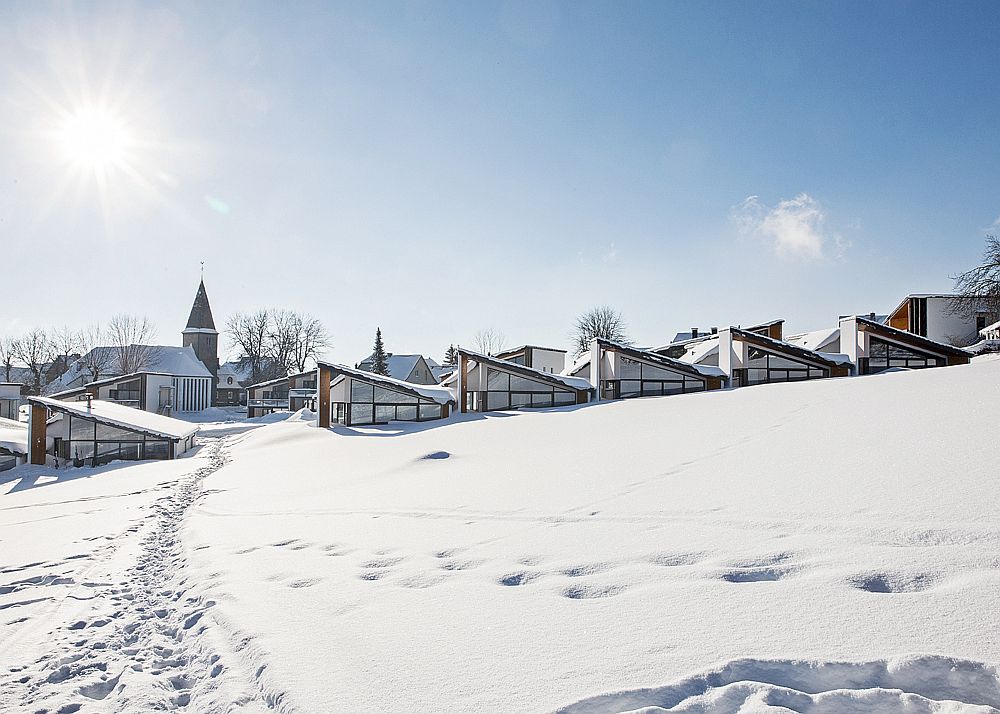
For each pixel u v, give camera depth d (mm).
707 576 5102
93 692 4469
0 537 11227
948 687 3213
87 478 22625
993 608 3871
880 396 13266
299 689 3807
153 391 51344
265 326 83812
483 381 31703
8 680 4676
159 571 8062
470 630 4531
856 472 7734
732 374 30844
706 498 7797
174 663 4914
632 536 6648
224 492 15195
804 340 35781
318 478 15844
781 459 9258
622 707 3250
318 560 7211
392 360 80188
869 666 3363
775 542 5762
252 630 4949
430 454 16234
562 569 5812
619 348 31125
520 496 9758
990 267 39250
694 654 3736
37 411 28125
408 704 3510
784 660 3500
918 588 4371
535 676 3689
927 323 41844
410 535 8055
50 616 6215
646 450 12164
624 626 4289
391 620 4910
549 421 20672
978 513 5629
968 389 12086
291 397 62250
